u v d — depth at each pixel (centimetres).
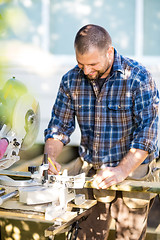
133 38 578
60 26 588
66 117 249
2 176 213
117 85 226
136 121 227
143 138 217
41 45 585
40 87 586
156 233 302
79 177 194
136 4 570
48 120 584
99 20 581
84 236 245
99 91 231
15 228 307
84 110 239
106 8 577
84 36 206
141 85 223
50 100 586
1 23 154
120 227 239
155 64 570
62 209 189
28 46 577
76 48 209
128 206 231
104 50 210
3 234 310
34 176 197
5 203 191
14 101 195
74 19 585
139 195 227
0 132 195
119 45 582
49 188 190
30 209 185
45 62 584
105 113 231
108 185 202
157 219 330
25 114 201
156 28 572
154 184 204
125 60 229
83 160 247
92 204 207
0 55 155
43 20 585
